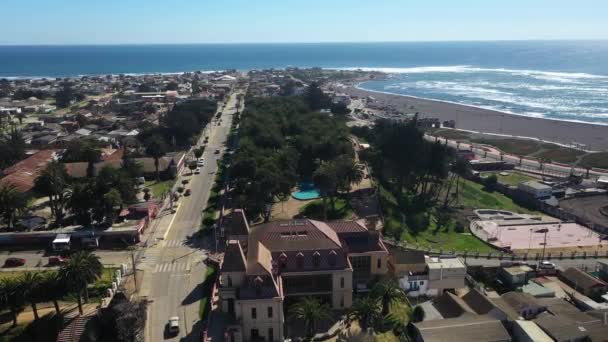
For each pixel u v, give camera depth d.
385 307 110.44
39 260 138.62
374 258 123.69
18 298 103.06
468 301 115.56
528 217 194.25
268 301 102.75
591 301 118.94
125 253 142.62
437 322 104.31
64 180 179.88
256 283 103.44
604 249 159.38
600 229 179.38
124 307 105.94
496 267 136.00
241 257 107.00
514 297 116.38
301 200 184.88
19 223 157.88
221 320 106.19
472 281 128.75
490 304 109.81
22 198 156.88
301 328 109.44
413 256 127.81
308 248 115.75
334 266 114.75
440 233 173.38
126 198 167.38
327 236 119.25
